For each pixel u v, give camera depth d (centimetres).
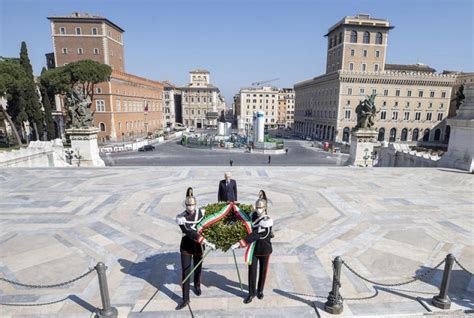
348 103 7206
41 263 608
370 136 2275
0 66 3881
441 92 7312
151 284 536
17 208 955
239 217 496
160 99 9894
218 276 567
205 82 13375
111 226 808
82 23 6688
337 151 5684
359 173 1562
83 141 2138
